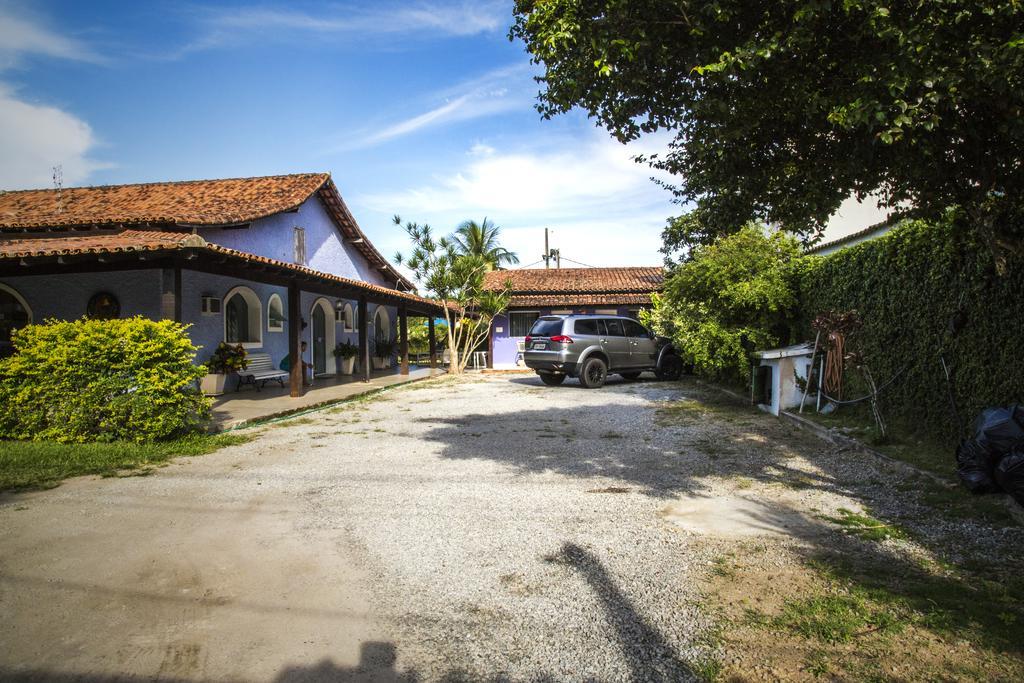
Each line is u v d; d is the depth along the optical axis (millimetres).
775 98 4504
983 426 4996
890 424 7594
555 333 15383
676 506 5090
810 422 8492
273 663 2727
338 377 18297
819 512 4840
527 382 17516
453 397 13703
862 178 4617
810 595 3359
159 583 3580
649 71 4664
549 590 3486
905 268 7160
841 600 3281
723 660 2730
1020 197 4477
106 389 7691
